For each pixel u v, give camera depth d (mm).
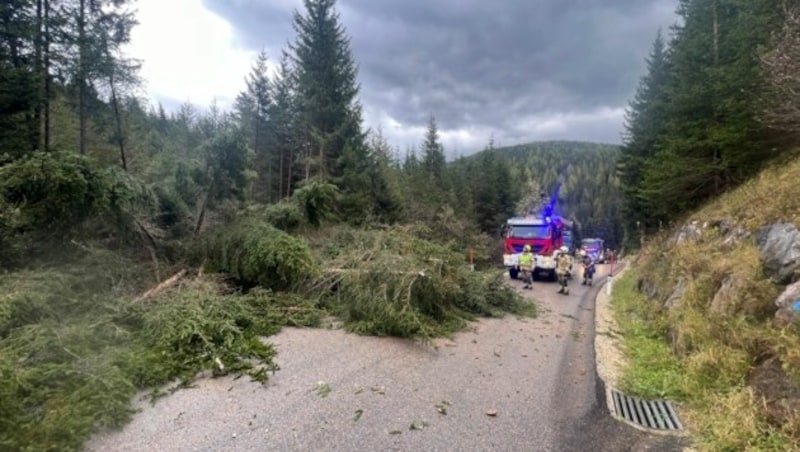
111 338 5699
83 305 6281
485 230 47969
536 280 19953
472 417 4633
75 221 7527
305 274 9586
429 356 6871
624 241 48188
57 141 15492
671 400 5211
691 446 4105
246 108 33594
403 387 5414
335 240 12578
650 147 26812
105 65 14383
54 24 13203
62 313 5895
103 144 17719
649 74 33250
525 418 4656
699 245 10016
